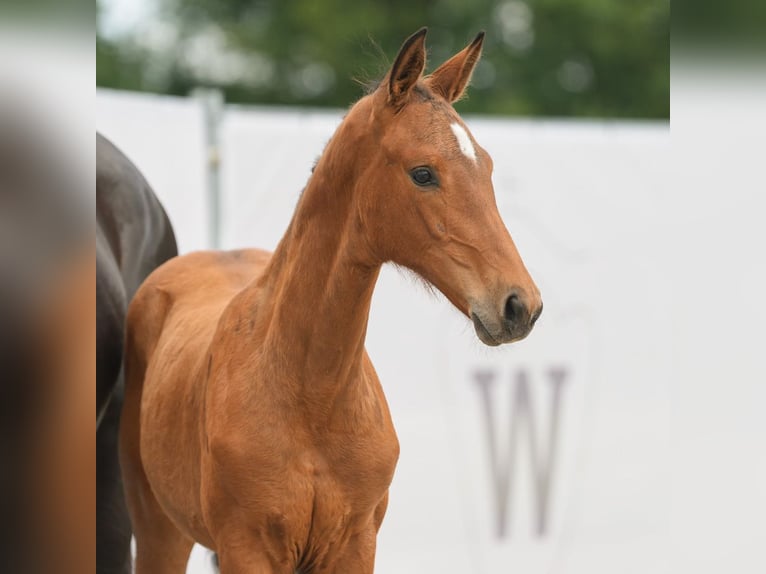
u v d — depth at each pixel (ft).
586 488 36.45
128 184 28.45
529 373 36.09
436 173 16.29
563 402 36.32
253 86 92.27
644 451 36.58
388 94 16.81
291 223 18.95
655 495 36.63
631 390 36.60
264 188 34.68
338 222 17.85
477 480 35.58
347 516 18.58
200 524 20.48
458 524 35.42
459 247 16.10
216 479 18.45
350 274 17.69
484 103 86.43
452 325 35.37
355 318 17.88
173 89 94.99
